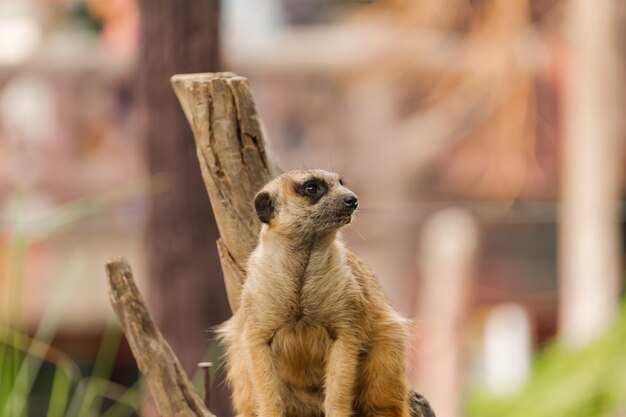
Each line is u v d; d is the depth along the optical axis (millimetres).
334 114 19281
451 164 19172
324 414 6051
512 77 18641
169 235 9812
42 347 9219
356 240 17812
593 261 17953
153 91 9867
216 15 9914
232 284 6312
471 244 17938
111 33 18734
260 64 19016
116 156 18297
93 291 15820
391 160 19172
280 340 5930
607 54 18312
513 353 18469
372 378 5941
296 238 5895
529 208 19000
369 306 5926
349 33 19547
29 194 17656
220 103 6215
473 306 18422
